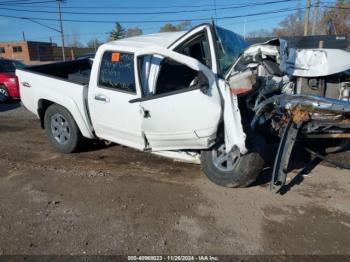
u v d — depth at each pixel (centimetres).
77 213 358
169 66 430
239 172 388
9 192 409
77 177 452
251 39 1514
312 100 377
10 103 1116
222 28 452
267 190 408
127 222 339
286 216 349
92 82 476
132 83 430
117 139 477
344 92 454
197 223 337
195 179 440
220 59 405
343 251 292
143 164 495
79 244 304
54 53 6069
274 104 398
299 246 300
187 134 389
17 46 5906
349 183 429
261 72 428
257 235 316
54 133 553
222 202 379
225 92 359
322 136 420
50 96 529
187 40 419
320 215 351
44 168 485
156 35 479
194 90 369
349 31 4056
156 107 397
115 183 431
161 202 380
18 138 655
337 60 444
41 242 307
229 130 359
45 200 388
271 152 489
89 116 501
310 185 423
